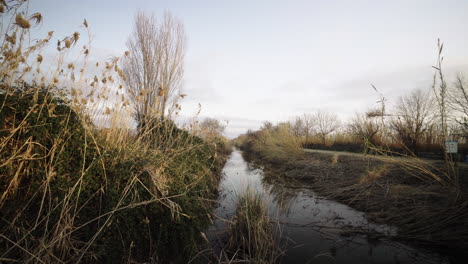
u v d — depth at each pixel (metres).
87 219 1.94
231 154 20.30
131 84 9.76
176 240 2.19
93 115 2.62
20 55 1.75
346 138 14.27
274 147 13.42
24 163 1.89
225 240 2.79
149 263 1.95
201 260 2.27
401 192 3.88
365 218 3.48
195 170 3.81
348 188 4.84
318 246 2.64
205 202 3.37
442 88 3.21
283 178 7.02
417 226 2.88
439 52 3.11
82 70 2.24
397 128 8.45
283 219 3.52
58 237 1.61
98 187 2.14
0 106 1.83
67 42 1.95
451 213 2.84
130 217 2.03
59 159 2.03
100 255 1.78
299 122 19.61
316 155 9.94
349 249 2.56
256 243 2.41
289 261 2.32
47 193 1.88
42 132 1.99
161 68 9.85
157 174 2.47
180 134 3.89
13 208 1.72
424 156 7.39
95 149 2.30
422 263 2.23
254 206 3.16
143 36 9.90
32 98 2.09
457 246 2.41
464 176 3.94
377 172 4.96
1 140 1.79
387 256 2.40
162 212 2.23
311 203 4.37
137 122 3.45
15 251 1.61
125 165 2.40
